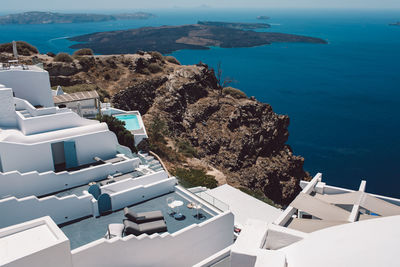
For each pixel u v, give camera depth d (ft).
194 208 65.21
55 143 69.87
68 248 42.09
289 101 447.01
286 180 188.03
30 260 39.22
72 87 183.42
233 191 110.93
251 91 487.20
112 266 49.52
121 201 63.46
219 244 62.95
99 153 75.51
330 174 250.78
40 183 63.00
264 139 195.42
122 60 222.89
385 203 58.44
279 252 36.04
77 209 59.77
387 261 30.25
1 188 59.06
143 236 51.55
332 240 36.50
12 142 63.98
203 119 198.39
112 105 184.24
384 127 365.40
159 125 165.78
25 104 75.31
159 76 215.10
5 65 85.51
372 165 270.05
